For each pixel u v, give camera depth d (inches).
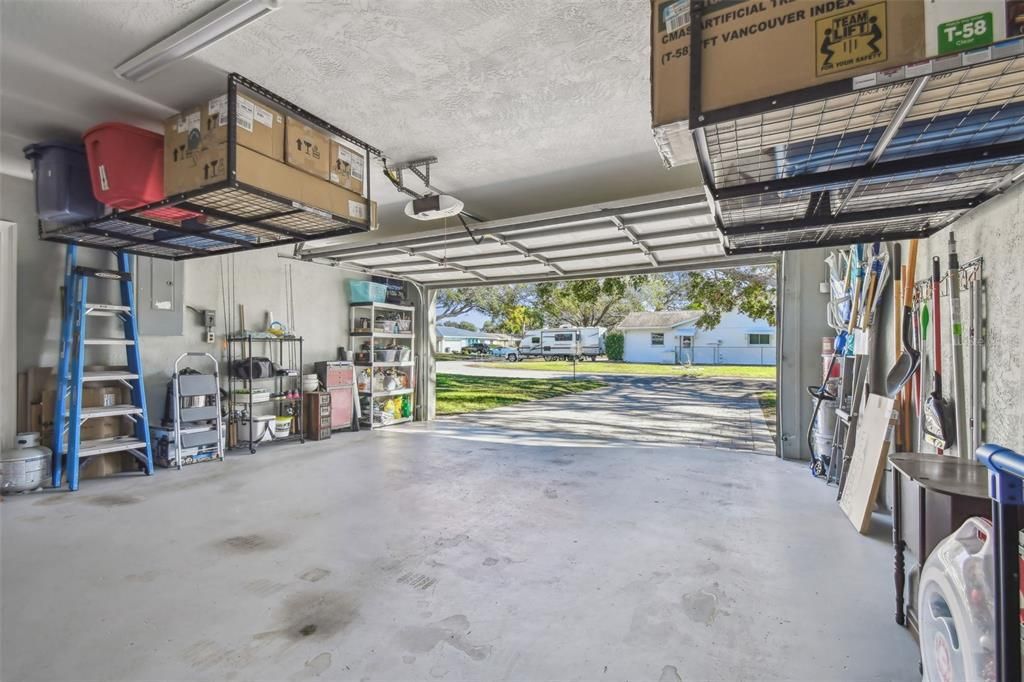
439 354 1105.4
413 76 101.7
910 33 48.4
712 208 88.3
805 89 52.3
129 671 71.7
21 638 79.7
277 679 70.2
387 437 261.9
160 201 116.6
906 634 80.9
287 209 119.3
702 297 478.9
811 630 82.2
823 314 202.4
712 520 134.6
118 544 117.5
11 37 89.1
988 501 62.1
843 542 119.1
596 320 920.9
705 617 86.3
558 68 98.9
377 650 77.0
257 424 228.4
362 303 288.5
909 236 103.7
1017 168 68.3
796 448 207.5
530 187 173.6
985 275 85.7
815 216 92.7
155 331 199.5
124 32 88.1
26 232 169.9
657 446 238.7
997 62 45.7
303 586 97.2
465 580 99.9
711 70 56.7
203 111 106.6
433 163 149.4
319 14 82.1
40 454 161.0
